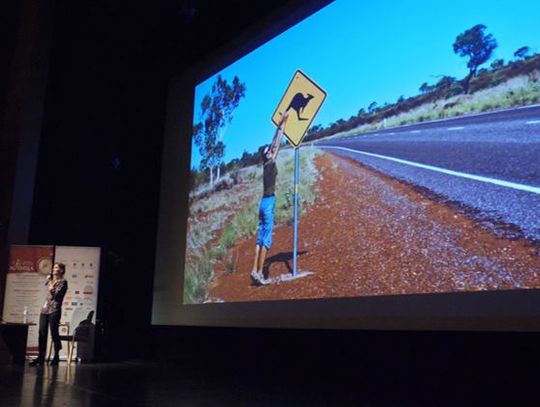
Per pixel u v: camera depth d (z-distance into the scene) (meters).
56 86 8.88
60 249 7.58
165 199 7.70
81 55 8.74
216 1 6.73
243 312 5.68
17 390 4.23
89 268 7.57
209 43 7.10
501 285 3.35
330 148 4.93
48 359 6.79
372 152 4.48
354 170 4.64
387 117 4.38
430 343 4.02
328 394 4.27
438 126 3.91
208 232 6.57
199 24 7.15
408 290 3.99
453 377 3.84
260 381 5.13
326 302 4.68
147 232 8.21
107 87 8.73
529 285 3.19
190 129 7.38
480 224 3.52
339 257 4.64
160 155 8.23
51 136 8.88
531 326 3.15
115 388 4.48
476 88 3.66
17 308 7.41
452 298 3.64
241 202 6.05
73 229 8.77
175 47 7.76
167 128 7.96
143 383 4.87
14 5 8.98
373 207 4.40
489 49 3.61
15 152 8.63
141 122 8.56
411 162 4.11
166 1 7.28
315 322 4.75
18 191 8.48
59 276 6.73
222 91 6.78
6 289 7.46
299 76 5.49
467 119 3.69
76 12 8.51
